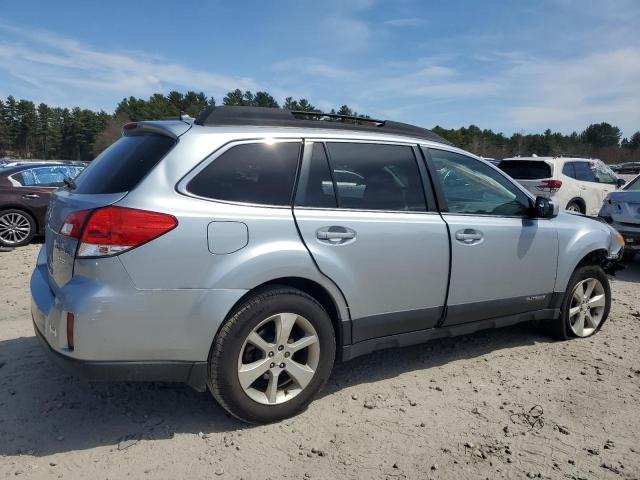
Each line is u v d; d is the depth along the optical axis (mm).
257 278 3002
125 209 2754
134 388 3607
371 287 3459
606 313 5039
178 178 2916
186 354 2891
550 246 4422
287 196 3213
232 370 2982
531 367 4188
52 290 3059
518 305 4312
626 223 8250
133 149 3172
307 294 3223
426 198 3799
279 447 2975
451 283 3832
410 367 4137
